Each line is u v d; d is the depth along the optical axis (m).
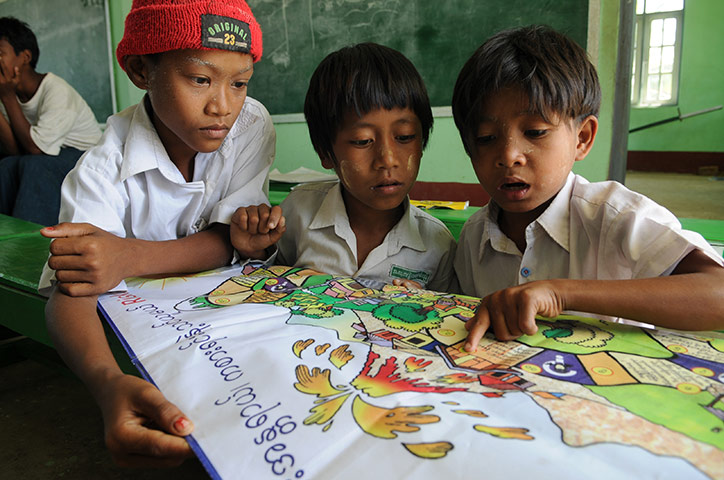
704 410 0.40
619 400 0.42
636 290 0.56
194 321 0.61
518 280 0.84
